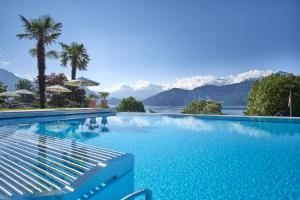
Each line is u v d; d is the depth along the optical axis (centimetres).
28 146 502
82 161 381
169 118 1755
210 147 771
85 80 1748
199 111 2823
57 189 286
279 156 646
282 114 1997
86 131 1126
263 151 709
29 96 2853
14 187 284
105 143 840
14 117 1074
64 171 351
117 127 1276
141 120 1631
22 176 328
